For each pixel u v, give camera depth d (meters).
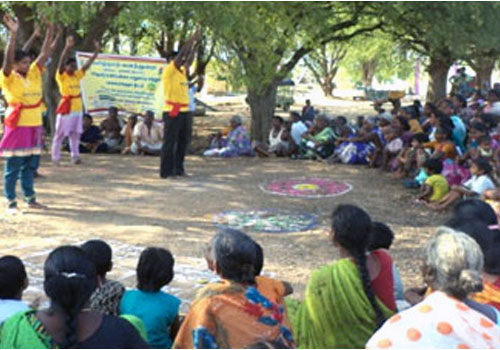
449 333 2.47
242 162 13.04
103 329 2.77
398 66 32.84
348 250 3.62
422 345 2.46
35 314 2.79
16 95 8.05
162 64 15.11
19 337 2.72
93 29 14.32
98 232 7.52
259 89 14.96
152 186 10.22
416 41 17.91
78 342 2.71
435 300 2.62
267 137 15.83
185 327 3.13
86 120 14.04
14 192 8.38
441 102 14.45
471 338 2.46
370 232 3.62
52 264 2.97
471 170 8.97
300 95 46.25
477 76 27.28
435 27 14.56
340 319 3.52
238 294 3.13
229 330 3.04
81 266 2.99
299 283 5.98
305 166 12.57
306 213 8.66
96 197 9.33
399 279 4.48
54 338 2.71
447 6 14.24
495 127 12.55
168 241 7.23
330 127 13.52
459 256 2.62
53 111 14.91
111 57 15.10
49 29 8.51
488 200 6.49
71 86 11.64
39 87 8.37
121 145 14.24
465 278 2.57
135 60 15.13
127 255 6.69
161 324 3.85
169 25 15.12
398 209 9.08
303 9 14.01
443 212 8.96
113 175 11.08
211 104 33.56
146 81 15.21
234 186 10.38
